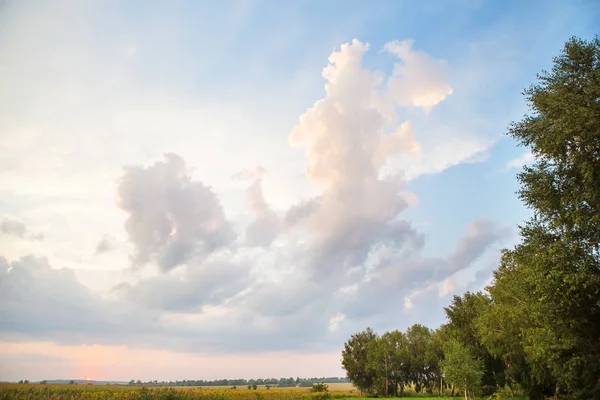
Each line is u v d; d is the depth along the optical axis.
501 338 48.22
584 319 24.72
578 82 24.27
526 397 57.53
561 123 23.31
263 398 59.97
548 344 27.75
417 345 112.38
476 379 52.56
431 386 110.69
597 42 24.28
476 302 66.94
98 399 36.84
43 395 33.44
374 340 114.62
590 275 22.72
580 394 27.56
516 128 27.52
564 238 24.88
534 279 25.70
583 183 23.98
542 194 26.08
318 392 86.88
